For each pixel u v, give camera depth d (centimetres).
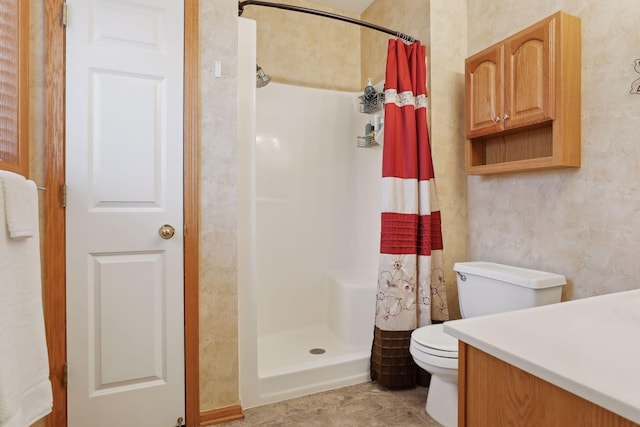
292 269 261
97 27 150
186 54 163
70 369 145
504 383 67
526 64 165
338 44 291
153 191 158
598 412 52
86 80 148
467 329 78
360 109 272
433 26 214
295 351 225
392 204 194
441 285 202
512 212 194
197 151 165
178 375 161
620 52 147
